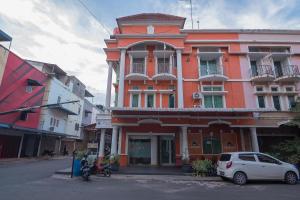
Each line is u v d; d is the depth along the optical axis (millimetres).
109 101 17797
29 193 7770
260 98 18031
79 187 9219
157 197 7566
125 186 9672
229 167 10898
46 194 7668
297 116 16109
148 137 17719
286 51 19031
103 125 17078
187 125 16031
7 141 22516
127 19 19203
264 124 16625
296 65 18250
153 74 18406
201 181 11562
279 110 17062
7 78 20766
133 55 18781
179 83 17516
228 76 18344
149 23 19219
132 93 17969
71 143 37969
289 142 15352
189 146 17172
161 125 16094
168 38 18500
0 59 19734
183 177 12664
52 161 23109
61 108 31047
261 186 10172
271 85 18156
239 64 18609
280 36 19141
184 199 7324
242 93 17922
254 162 11000
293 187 9914
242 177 10656
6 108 20734
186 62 18672
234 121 16500
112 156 14602
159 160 17156
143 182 10930
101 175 12914
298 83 18125
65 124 34125
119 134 17297
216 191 8844
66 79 34719
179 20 19094
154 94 17922
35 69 25312
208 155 16984
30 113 24641
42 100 27047
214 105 17844
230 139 17453
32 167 16719
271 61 18812
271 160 11242
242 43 18953
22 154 25047
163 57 18984
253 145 16234
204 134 17516
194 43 18922
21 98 22906
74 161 12789
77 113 37938
